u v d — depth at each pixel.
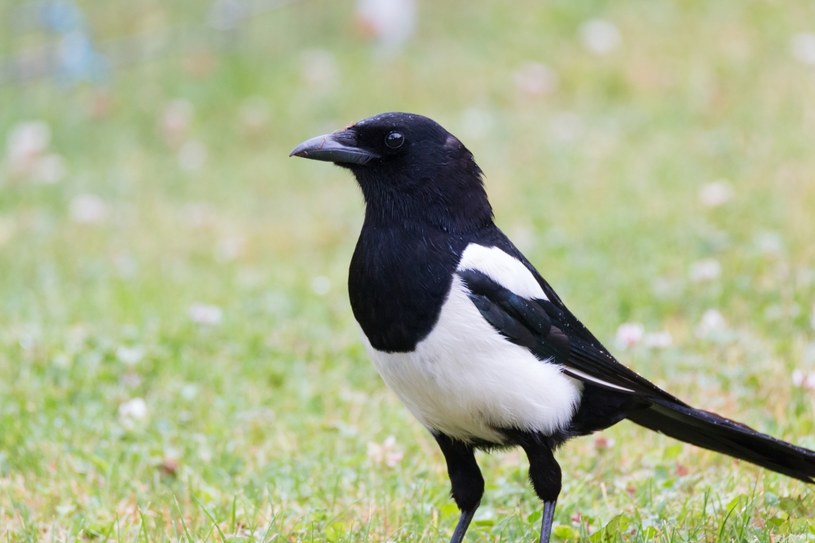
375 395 10.44
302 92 21.23
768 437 7.37
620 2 22.81
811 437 8.81
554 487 7.12
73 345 11.26
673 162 15.94
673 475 8.45
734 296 11.69
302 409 10.16
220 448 9.38
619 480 8.48
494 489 8.55
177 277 14.17
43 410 9.98
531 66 20.84
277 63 22.67
